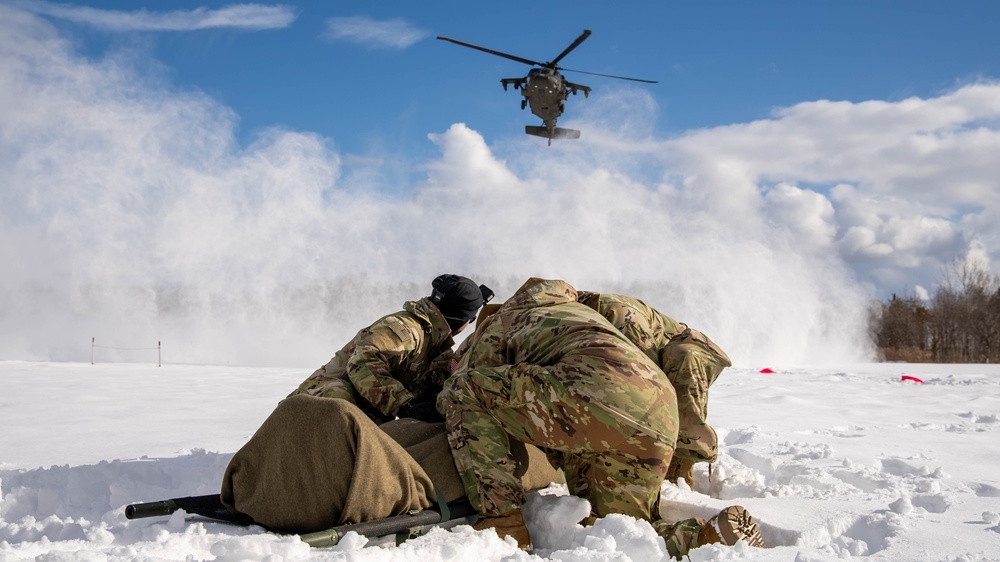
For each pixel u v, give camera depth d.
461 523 3.22
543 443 3.31
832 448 5.55
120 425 6.90
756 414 8.16
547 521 3.27
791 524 3.24
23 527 2.99
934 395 10.77
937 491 4.07
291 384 12.24
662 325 4.09
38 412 8.00
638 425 3.17
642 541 2.90
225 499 3.22
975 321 53.25
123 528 3.01
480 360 3.68
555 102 19.05
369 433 3.00
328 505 2.99
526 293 3.75
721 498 4.21
